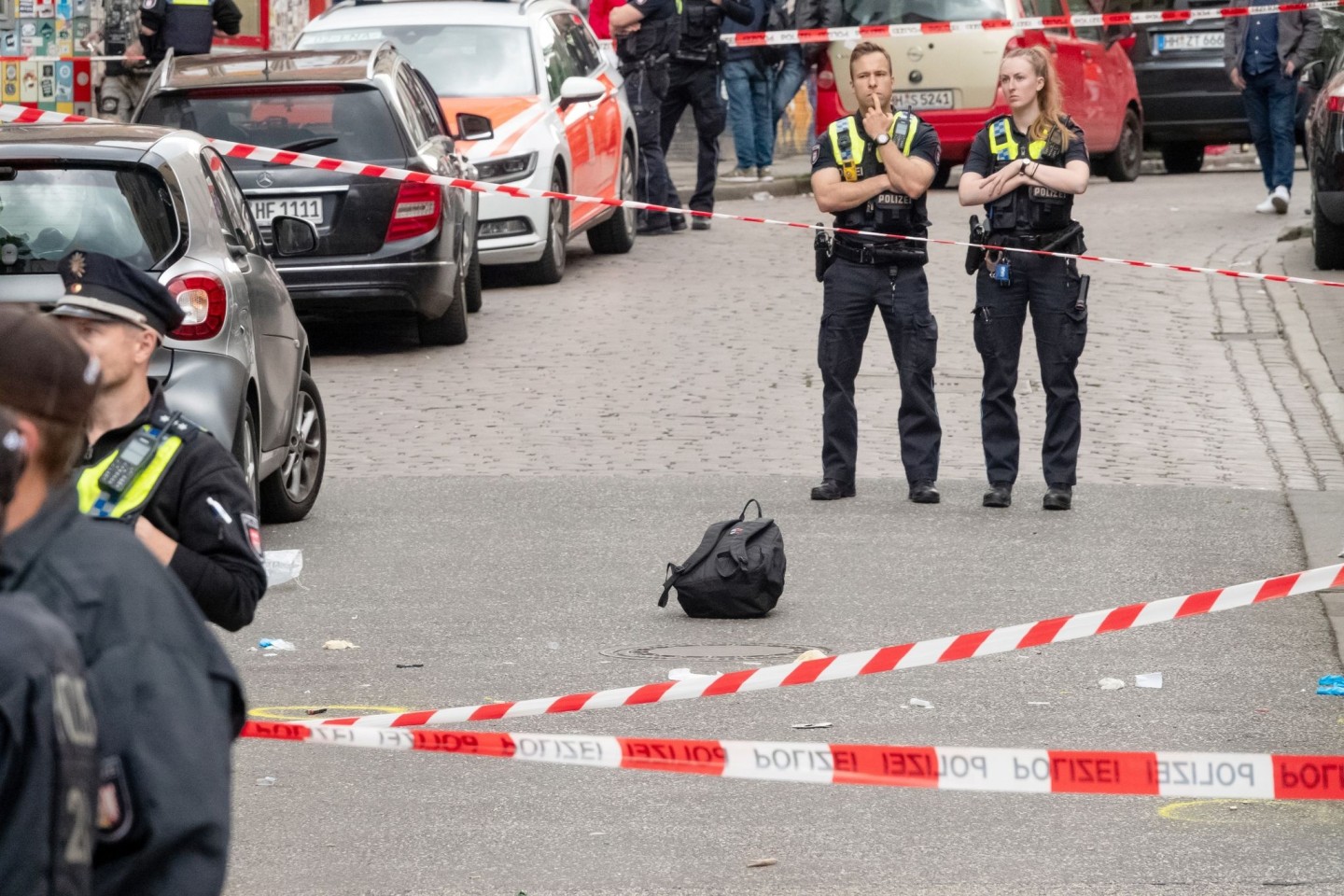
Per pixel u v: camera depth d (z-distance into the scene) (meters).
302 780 18.70
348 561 28.47
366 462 35.78
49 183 26.48
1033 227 31.02
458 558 28.56
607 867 16.20
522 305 51.41
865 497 32.59
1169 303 48.50
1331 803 17.70
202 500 12.57
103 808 8.20
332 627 24.70
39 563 8.36
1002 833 16.98
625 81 63.41
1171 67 78.88
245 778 18.75
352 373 43.84
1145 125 79.69
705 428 37.94
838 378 32.31
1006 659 22.91
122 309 12.68
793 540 29.52
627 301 51.59
